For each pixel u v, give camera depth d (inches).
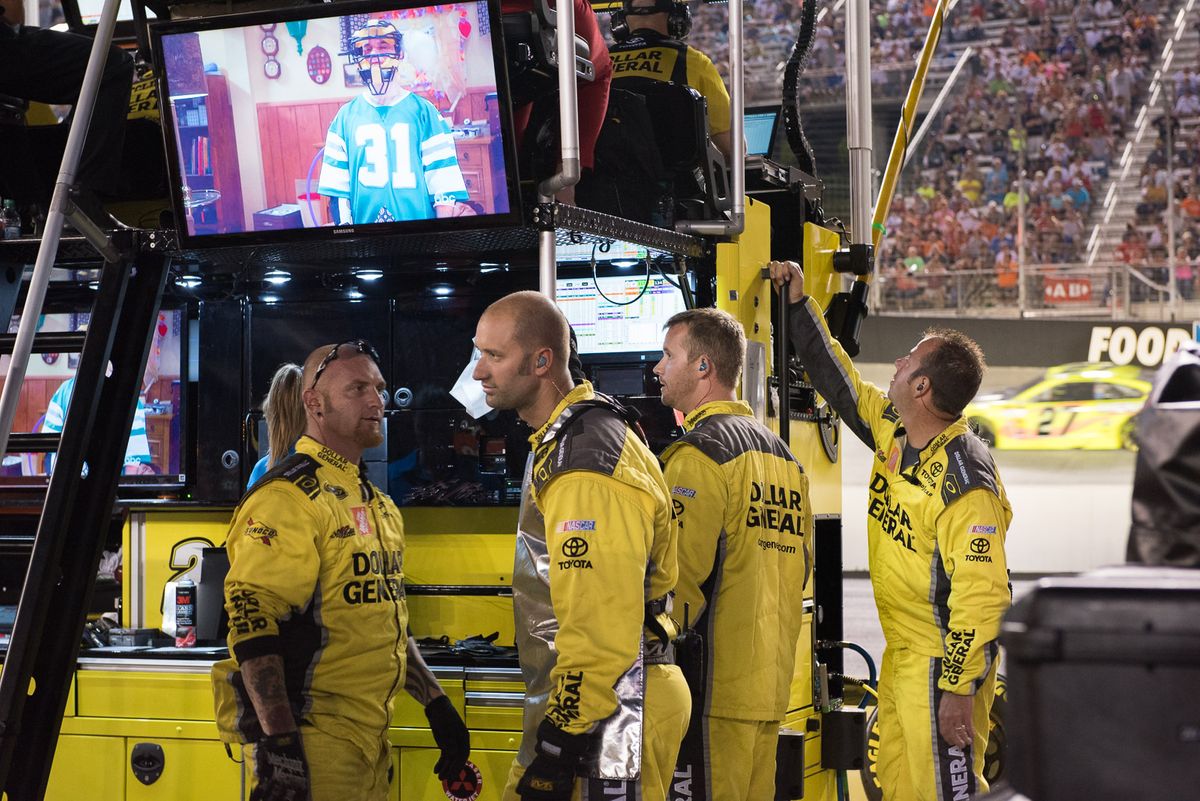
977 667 140.0
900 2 782.5
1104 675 39.2
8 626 160.2
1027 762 40.1
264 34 119.2
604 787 97.2
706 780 122.7
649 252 156.3
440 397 161.6
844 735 170.1
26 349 107.7
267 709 110.8
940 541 143.9
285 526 114.3
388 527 125.7
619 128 156.5
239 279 158.9
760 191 179.0
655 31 175.5
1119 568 44.3
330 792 116.0
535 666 106.9
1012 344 580.4
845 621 459.8
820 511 180.7
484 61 115.0
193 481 167.9
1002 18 780.6
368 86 118.2
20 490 172.2
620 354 161.9
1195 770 38.2
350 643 117.8
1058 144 737.6
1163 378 52.1
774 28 727.1
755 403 155.3
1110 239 700.7
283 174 121.3
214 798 148.1
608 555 98.3
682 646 119.6
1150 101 750.5
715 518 122.6
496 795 142.9
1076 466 593.9
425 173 118.1
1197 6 768.9
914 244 716.0
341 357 122.5
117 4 115.5
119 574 177.9
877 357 539.8
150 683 150.6
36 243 128.0
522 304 108.2
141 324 126.8
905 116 214.1
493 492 159.2
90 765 151.8
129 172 155.8
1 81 129.3
